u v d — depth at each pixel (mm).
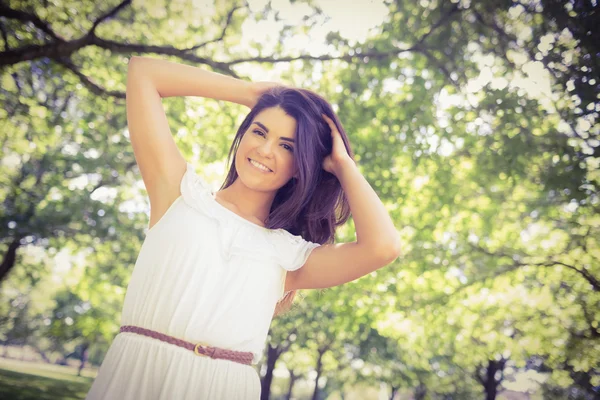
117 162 8336
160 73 1688
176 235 1528
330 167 1780
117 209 9570
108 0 6395
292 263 1646
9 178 9961
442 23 6664
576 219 8383
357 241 1680
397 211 7043
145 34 6641
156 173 1613
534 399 13938
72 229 9758
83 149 8773
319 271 1688
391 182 6781
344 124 6406
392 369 17766
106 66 6555
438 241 8344
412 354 15617
